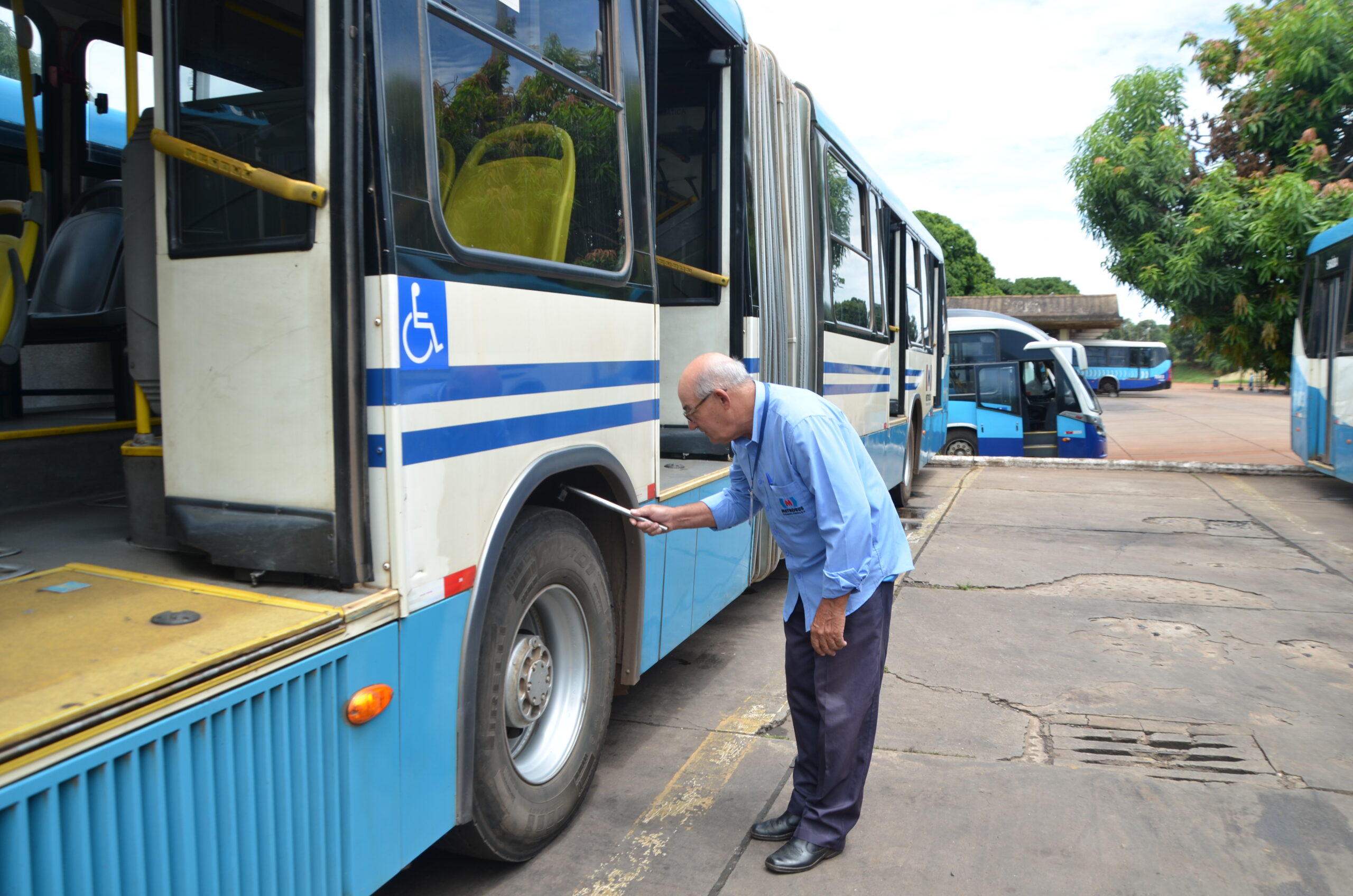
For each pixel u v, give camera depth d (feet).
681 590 12.42
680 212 14.58
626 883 8.93
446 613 7.19
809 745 9.56
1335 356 33.17
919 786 10.99
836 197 19.77
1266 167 43.01
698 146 14.37
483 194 7.64
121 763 4.69
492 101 7.78
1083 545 25.26
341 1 6.11
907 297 29.94
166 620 5.83
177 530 6.98
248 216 6.56
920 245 33.60
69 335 10.64
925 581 21.27
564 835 9.85
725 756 11.89
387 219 6.35
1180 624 17.79
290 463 6.53
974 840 9.73
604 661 10.19
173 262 6.81
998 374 50.24
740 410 8.61
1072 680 14.70
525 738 9.42
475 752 7.79
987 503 32.45
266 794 5.63
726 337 14.35
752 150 14.57
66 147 11.46
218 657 5.21
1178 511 30.76
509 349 7.89
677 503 12.01
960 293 157.89
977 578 21.45
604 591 10.13
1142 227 45.73
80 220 11.05
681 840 9.77
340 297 6.24
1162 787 10.93
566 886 8.86
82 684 4.76
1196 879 9.00
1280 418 93.86
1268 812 10.32
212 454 6.81
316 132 6.20
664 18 12.81
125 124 12.05
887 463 27.02
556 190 8.82
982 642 16.69
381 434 6.48
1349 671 15.07
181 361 6.87
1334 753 11.91
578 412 9.15
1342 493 34.45
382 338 6.39
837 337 19.80
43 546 7.73
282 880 5.80
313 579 6.72
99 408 12.46
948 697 13.96
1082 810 10.37
